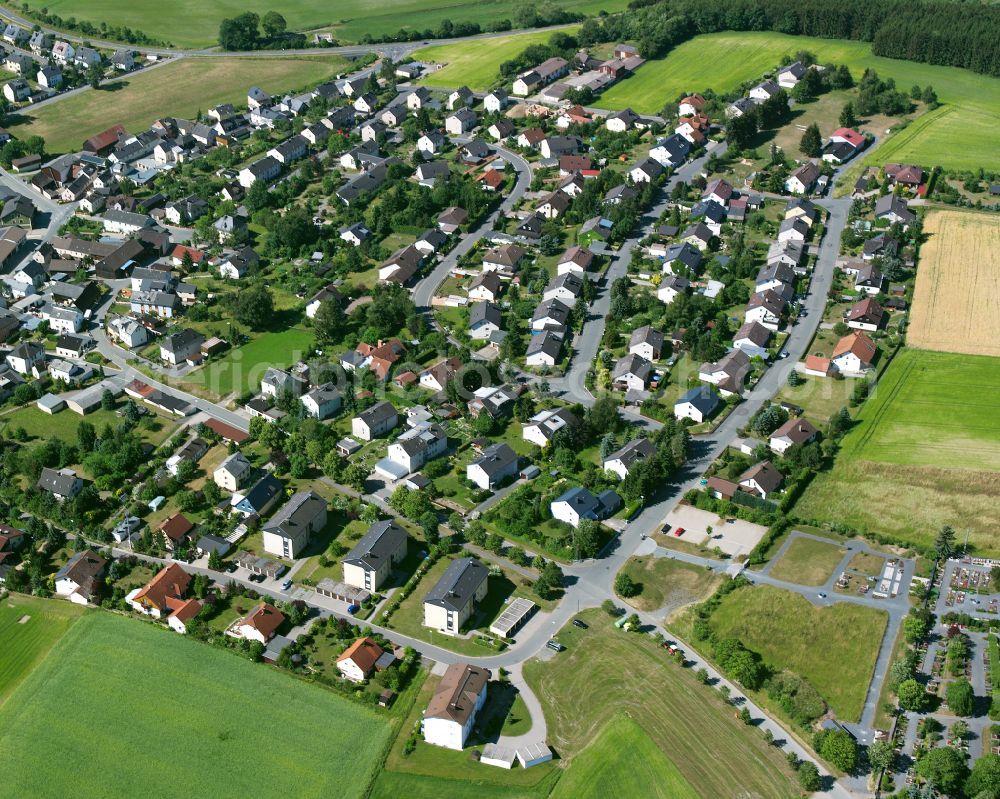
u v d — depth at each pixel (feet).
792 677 543.80
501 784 495.82
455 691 520.83
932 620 579.89
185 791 497.46
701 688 543.80
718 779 494.18
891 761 488.02
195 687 552.41
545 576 607.37
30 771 510.58
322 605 604.49
